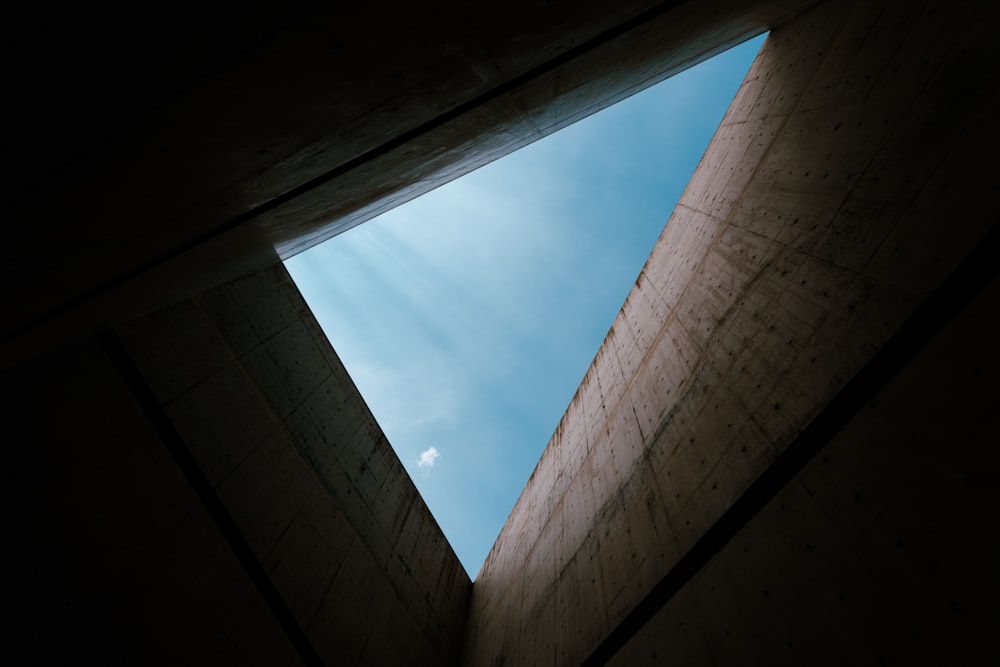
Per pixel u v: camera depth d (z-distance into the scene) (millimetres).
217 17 1392
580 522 5285
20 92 1260
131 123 1632
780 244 3535
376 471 6266
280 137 2371
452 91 2969
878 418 2154
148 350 3684
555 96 4211
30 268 2113
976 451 1711
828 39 4125
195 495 3543
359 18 1737
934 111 2537
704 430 3520
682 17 3795
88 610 2678
